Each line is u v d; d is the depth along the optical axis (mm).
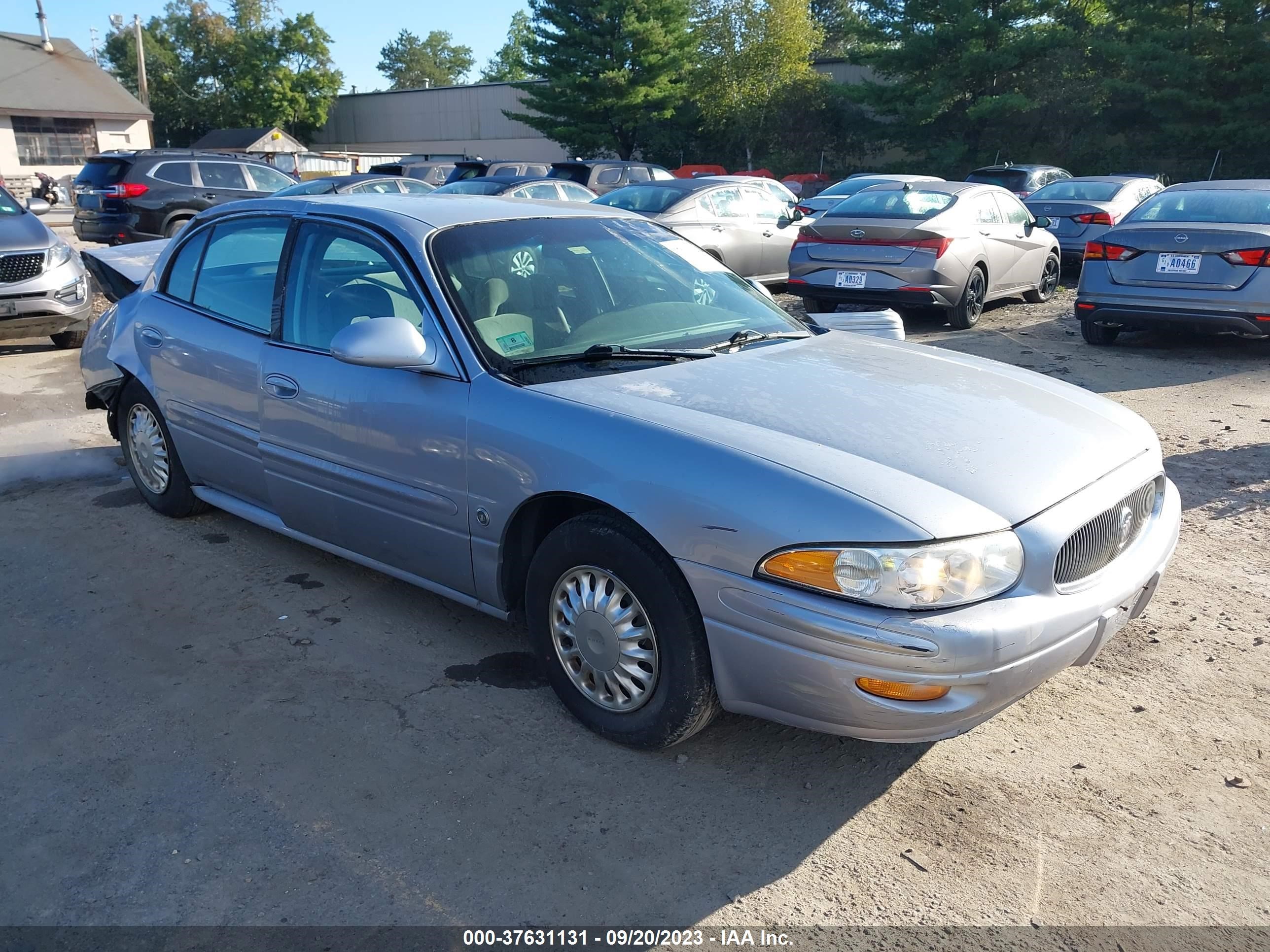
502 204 4035
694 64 45094
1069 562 2678
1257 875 2529
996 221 10711
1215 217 8445
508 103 57312
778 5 42812
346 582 4199
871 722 2510
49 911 2385
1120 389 7523
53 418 6891
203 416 4285
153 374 4527
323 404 3633
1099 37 34750
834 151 43344
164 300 4605
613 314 3621
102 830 2664
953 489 2596
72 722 3172
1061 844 2646
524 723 3178
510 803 2789
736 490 2609
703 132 45844
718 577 2623
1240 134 31844
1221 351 8898
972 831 2691
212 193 16078
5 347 9625
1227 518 4953
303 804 2775
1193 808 2787
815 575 2482
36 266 8648
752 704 2701
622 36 43750
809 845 2635
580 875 2514
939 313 11375
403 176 19594
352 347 3152
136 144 41375
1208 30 32031
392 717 3207
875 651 2422
